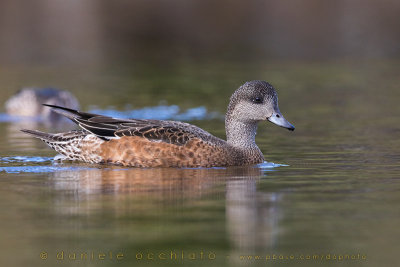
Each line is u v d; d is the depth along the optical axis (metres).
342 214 10.65
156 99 25.33
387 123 20.45
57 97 24.34
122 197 11.64
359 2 51.28
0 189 12.22
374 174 13.53
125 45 39.62
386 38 40.84
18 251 9.12
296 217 10.50
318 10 49.09
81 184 12.58
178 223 10.20
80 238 9.57
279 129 20.02
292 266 8.70
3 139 18.36
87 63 34.41
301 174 13.64
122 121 14.56
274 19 46.75
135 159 14.15
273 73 31.31
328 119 21.42
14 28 42.72
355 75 30.80
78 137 14.61
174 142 14.16
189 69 32.75
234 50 38.28
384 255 8.95
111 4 50.72
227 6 50.59
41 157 15.34
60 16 46.69
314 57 35.91
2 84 28.84
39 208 10.98
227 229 9.94
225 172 13.84
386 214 10.62
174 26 44.97
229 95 26.11
